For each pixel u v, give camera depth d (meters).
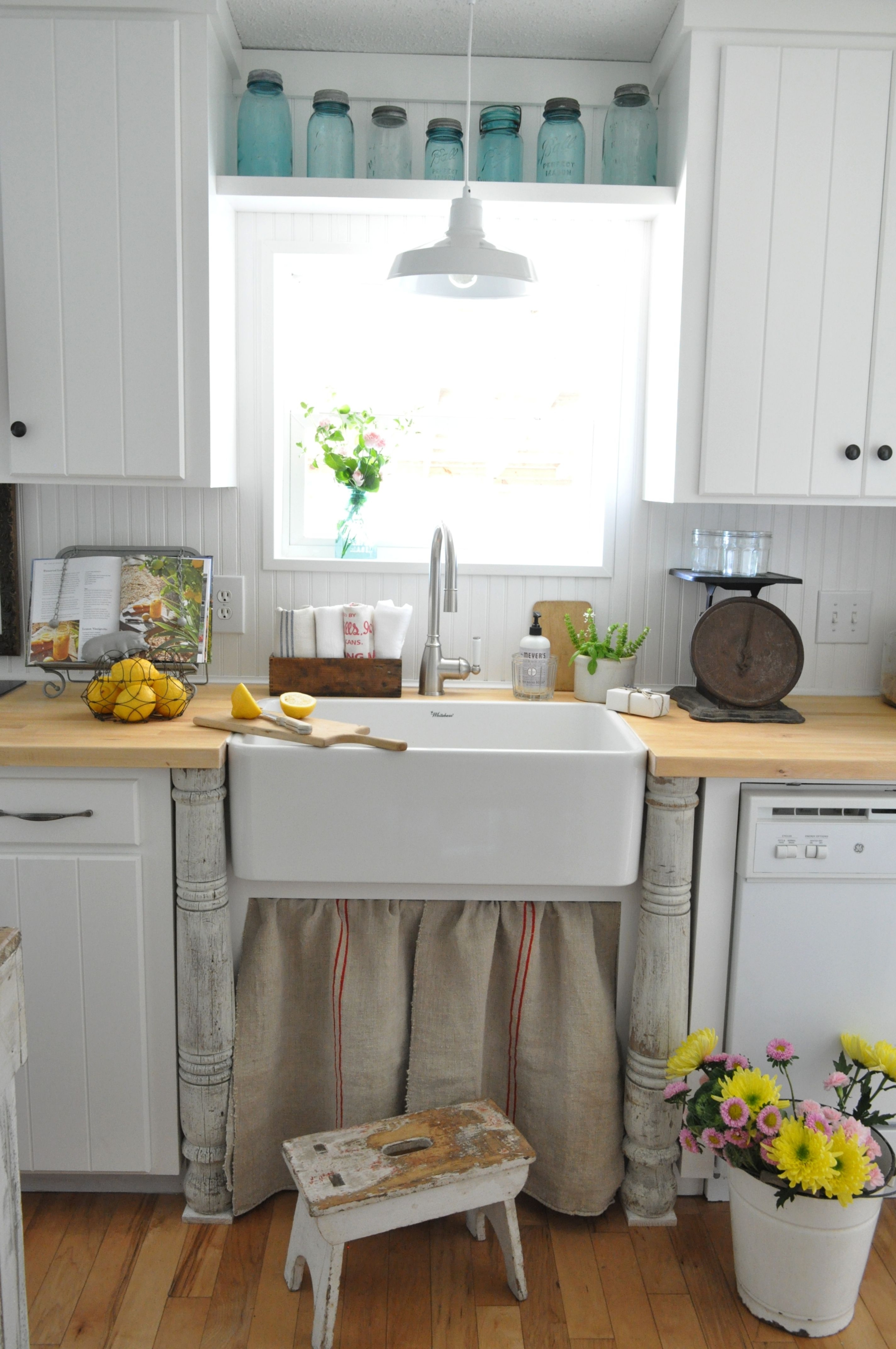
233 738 1.97
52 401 2.14
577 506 2.60
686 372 2.15
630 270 2.39
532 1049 2.02
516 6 2.12
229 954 1.96
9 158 2.06
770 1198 1.75
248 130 2.23
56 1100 2.01
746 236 2.11
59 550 2.47
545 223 2.38
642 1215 2.05
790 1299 1.78
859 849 1.95
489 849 1.94
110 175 2.06
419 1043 2.00
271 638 2.52
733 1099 1.75
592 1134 2.00
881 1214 2.11
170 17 2.03
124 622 2.36
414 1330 1.78
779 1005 2.01
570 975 1.99
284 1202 2.09
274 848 1.94
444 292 2.03
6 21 2.02
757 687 2.24
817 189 2.10
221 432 2.26
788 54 2.06
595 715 2.34
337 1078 2.01
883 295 2.14
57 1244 1.96
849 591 2.53
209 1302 1.82
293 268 2.47
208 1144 1.99
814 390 2.16
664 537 2.50
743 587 2.35
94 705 2.09
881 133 2.09
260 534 2.47
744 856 1.96
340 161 2.27
